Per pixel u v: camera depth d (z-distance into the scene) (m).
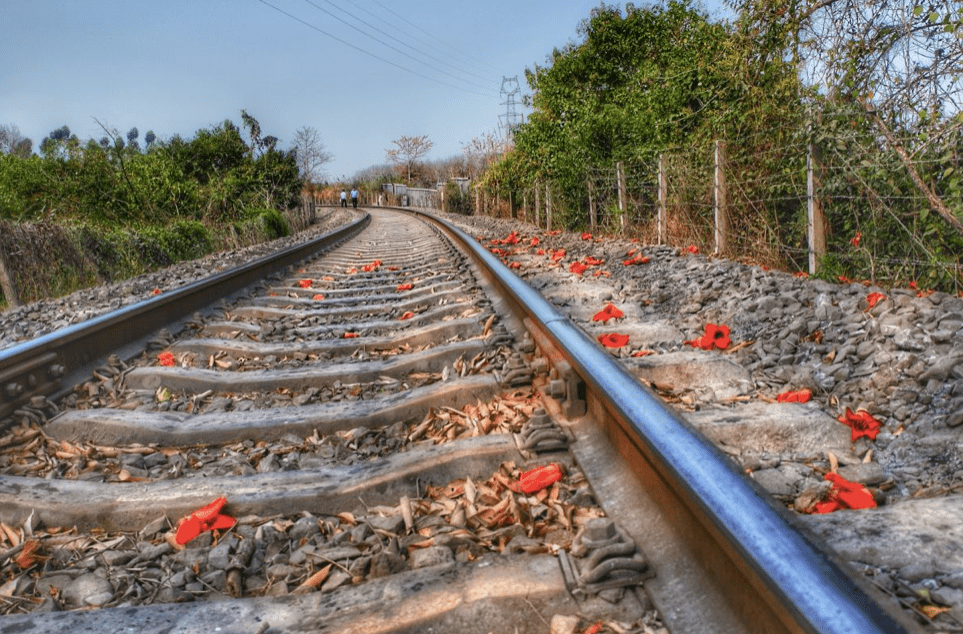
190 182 20.42
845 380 3.33
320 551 2.15
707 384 3.56
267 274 9.02
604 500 2.23
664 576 1.75
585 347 2.86
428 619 1.66
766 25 6.98
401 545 2.17
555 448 2.64
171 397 3.92
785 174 6.50
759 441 2.77
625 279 7.00
